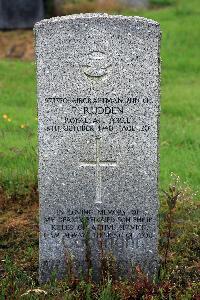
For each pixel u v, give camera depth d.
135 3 9.97
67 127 2.43
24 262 2.70
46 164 2.46
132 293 2.37
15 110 4.97
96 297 2.38
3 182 3.47
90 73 2.38
